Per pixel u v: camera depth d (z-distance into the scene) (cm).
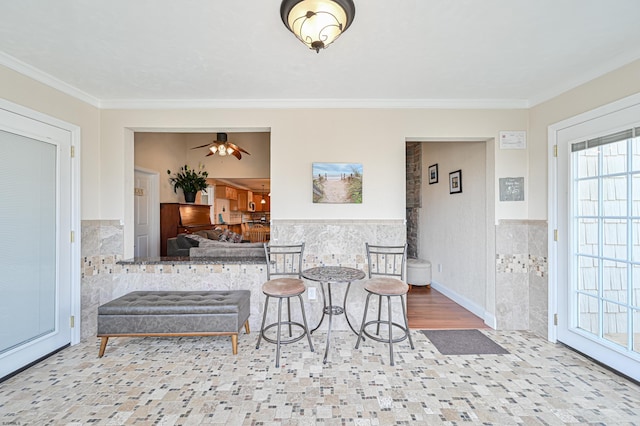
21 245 221
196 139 614
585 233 240
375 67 225
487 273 306
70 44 193
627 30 179
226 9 158
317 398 185
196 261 290
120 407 176
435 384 201
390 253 279
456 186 378
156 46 195
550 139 266
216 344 260
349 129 293
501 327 293
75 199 262
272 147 293
